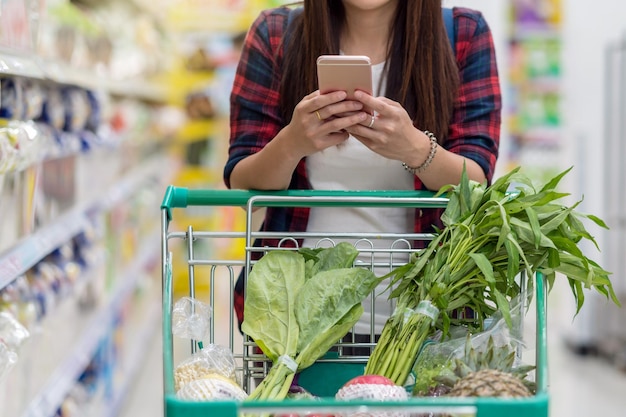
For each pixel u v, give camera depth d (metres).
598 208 5.64
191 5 7.40
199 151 7.81
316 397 1.72
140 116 5.91
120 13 5.94
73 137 3.45
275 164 1.91
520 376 1.53
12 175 2.49
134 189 5.41
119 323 4.70
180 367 1.62
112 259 4.52
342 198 1.82
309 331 1.68
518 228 1.62
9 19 2.34
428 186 1.99
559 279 6.08
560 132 6.33
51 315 3.04
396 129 1.80
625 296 5.33
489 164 2.06
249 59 2.17
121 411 4.67
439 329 1.73
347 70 1.71
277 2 7.39
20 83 2.61
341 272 1.73
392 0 2.04
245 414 1.50
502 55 6.34
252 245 2.19
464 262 1.65
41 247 2.71
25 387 2.59
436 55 2.04
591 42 5.98
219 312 6.54
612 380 4.95
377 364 1.63
